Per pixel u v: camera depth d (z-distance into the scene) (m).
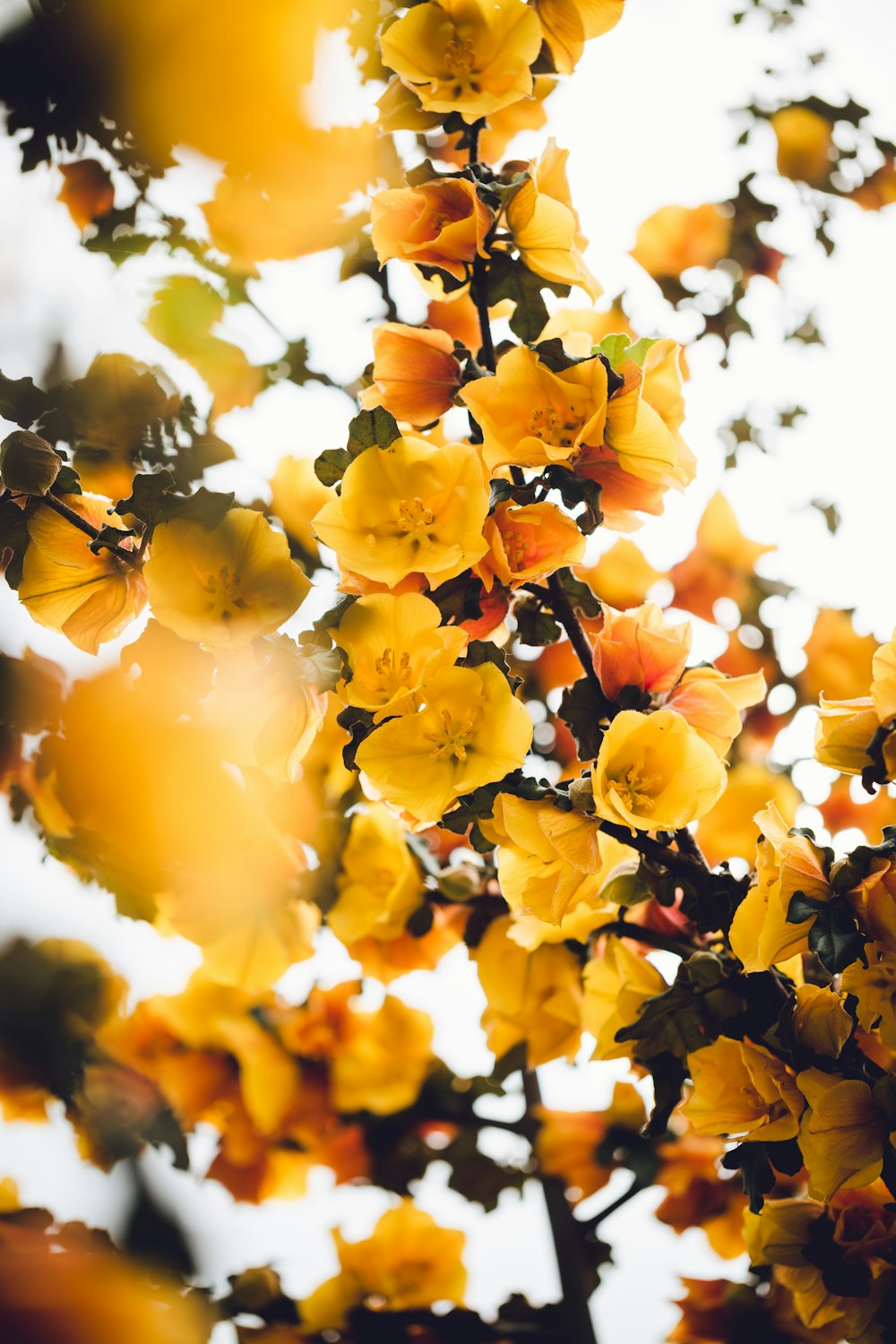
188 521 1.07
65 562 1.10
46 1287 1.01
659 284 1.44
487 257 1.11
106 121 1.08
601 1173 1.34
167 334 1.28
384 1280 1.33
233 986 1.31
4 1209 1.15
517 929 1.19
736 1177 1.32
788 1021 1.09
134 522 1.10
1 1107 1.17
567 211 1.11
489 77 1.12
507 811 1.07
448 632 1.08
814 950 1.05
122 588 1.11
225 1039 1.30
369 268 1.32
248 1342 1.30
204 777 1.11
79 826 1.13
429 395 1.15
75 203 1.22
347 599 1.09
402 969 1.28
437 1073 1.36
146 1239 1.04
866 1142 1.06
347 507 1.09
